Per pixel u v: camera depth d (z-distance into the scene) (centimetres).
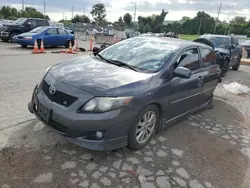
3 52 1142
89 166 289
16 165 276
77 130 277
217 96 681
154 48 408
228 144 392
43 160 290
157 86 333
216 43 1023
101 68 346
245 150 380
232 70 1210
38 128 362
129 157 317
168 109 372
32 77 667
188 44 434
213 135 418
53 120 292
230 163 337
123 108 287
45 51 1312
